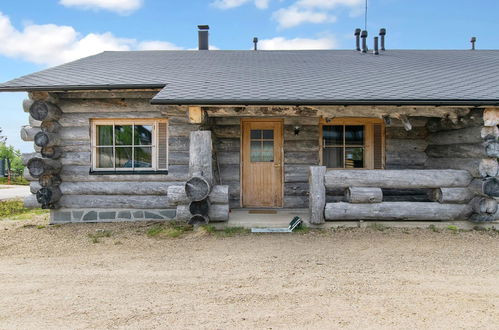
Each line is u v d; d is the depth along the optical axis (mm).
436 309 3404
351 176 6586
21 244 5957
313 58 9773
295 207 8188
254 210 8039
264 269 4562
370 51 10977
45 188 7203
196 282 4133
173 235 6297
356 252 5277
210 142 6434
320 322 3152
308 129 8180
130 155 7801
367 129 8336
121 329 3059
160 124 7707
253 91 6551
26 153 7535
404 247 5520
